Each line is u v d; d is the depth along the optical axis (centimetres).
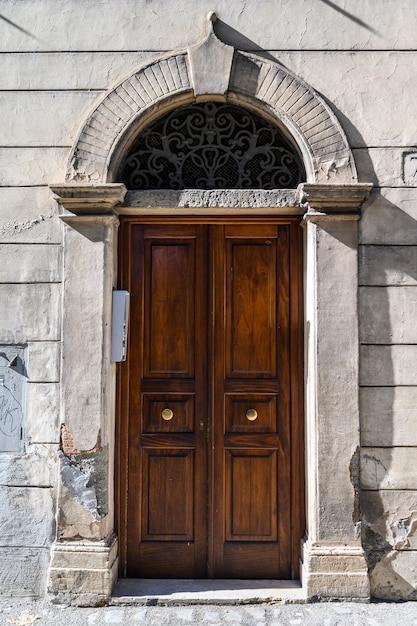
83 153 400
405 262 398
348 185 387
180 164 417
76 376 392
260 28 408
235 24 408
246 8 409
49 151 407
